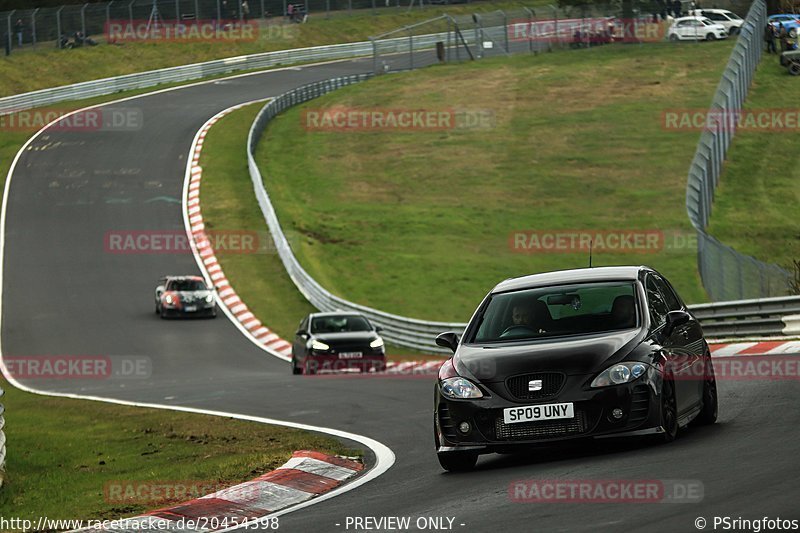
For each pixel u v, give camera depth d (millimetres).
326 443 49094
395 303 147750
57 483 42781
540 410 36000
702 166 152750
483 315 40719
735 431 39594
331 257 170125
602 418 35781
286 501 36344
